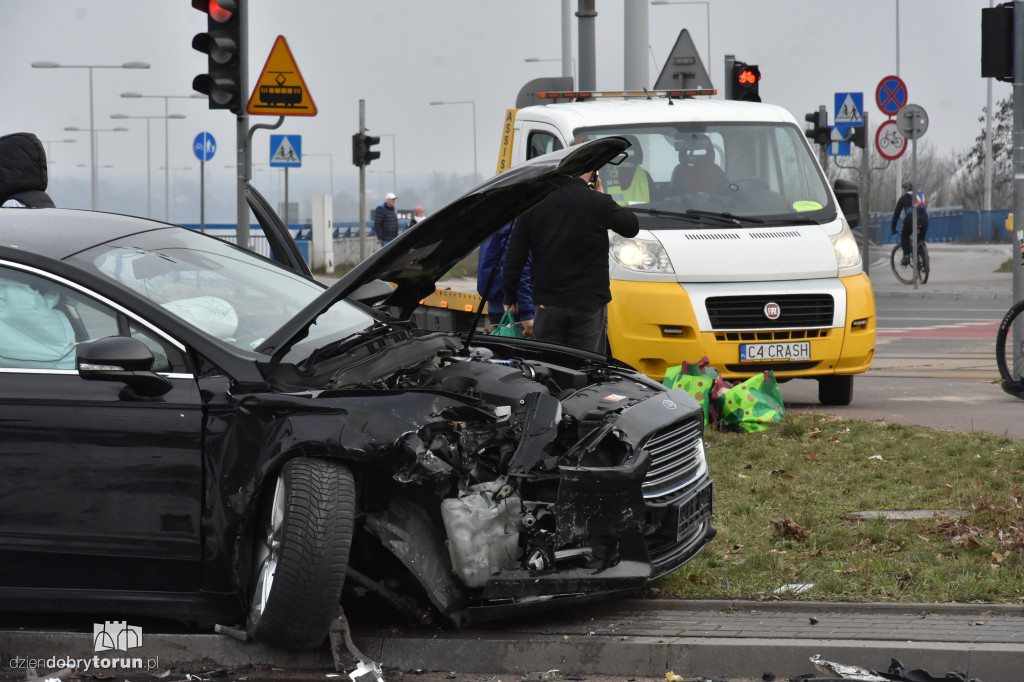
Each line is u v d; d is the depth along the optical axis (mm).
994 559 12258
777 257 21812
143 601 10359
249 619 10266
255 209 14773
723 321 21438
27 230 11617
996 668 9812
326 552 9695
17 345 10609
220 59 26312
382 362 11250
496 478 10305
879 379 27219
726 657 10055
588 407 11070
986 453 17406
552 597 10281
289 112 26797
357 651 10203
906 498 14969
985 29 25453
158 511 10219
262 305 11859
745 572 12078
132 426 10242
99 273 10859
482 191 10953
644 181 22844
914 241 56562
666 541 11031
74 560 10375
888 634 10328
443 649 10305
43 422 10312
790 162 23688
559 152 11484
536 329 18531
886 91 54375
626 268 21641
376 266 10766
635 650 10141
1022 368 24094
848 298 21984
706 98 26297
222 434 10148
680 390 12430
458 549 10000
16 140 18484
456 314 27016
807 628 10570
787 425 19500
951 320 42344
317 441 9883
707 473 12250
